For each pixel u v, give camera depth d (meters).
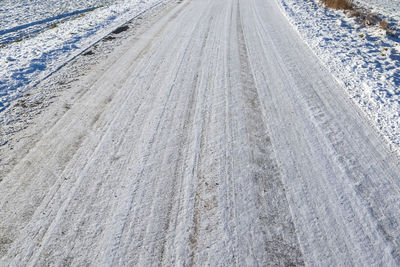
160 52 7.20
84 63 6.66
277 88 5.41
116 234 2.72
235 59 6.70
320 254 2.55
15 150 3.80
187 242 2.65
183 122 4.40
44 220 2.86
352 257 2.53
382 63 6.56
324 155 3.74
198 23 9.63
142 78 5.82
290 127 4.29
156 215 2.91
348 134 4.14
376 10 13.20
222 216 2.90
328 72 6.09
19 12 15.18
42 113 4.62
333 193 3.17
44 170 3.48
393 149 3.86
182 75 5.92
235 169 3.50
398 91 5.24
